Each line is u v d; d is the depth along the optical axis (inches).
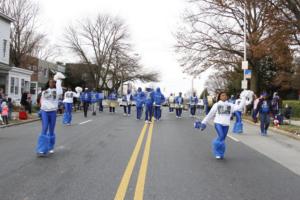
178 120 1146.7
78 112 1509.6
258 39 1403.8
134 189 314.8
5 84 1457.9
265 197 303.9
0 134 689.0
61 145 551.2
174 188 321.7
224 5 1482.5
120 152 496.4
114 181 339.9
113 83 3230.8
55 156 460.4
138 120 1098.1
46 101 470.9
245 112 1437.0
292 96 2314.2
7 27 1524.4
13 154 471.5
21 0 2506.2
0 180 339.0
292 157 510.6
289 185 346.6
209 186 332.5
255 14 1475.1
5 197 288.2
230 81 2443.4
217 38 1588.3
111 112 1551.4
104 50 3056.1
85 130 768.3
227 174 383.6
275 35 1004.6
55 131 739.4
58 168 391.9
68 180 341.7
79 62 3043.8
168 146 561.6
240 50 1583.4
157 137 671.8
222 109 470.3
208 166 421.4
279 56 1169.4
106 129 796.6
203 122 477.1
